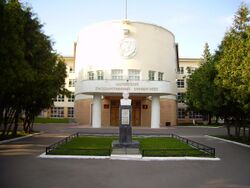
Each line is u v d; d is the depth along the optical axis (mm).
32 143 24109
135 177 12227
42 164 14680
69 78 75188
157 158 16406
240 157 17906
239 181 11727
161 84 46000
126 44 50000
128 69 49906
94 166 14375
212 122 70125
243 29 24938
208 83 29531
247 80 20266
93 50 51719
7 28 18016
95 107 47812
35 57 26625
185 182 11492
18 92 26953
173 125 56781
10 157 16766
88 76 51875
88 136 30688
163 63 52750
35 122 60188
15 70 20203
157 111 48000
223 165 15133
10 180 11391
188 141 24781
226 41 25078
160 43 52406
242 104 24516
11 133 33312
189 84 55969
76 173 12789
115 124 52594
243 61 20797
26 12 24156
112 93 46938
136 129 44250
